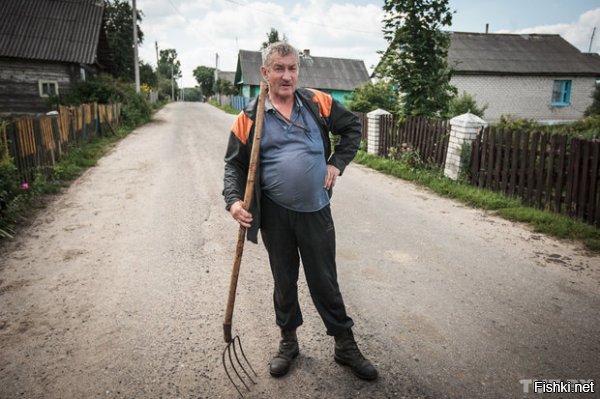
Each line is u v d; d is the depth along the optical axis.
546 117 18.80
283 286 2.19
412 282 3.31
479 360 2.34
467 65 17.70
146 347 2.46
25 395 2.08
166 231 4.47
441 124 7.12
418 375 2.22
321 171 2.04
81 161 8.13
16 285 3.24
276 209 2.06
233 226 4.66
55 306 2.93
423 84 7.90
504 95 18.27
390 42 8.13
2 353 2.40
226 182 2.07
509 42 19.89
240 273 3.47
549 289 3.20
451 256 3.84
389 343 2.51
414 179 7.09
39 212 5.12
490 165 5.97
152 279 3.35
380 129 9.06
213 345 2.49
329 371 2.26
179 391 2.11
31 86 16.62
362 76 36.84
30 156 6.34
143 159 8.85
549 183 5.07
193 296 3.08
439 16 7.67
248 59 35.59
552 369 2.27
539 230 4.53
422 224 4.78
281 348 2.30
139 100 18.72
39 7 18.33
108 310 2.88
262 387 2.14
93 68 20.80
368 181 7.12
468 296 3.09
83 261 3.69
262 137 1.99
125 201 5.62
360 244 4.13
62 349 2.44
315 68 36.28
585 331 2.63
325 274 2.13
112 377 2.21
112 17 27.31
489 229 4.62
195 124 18.30
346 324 2.21
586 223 4.58
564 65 18.52
